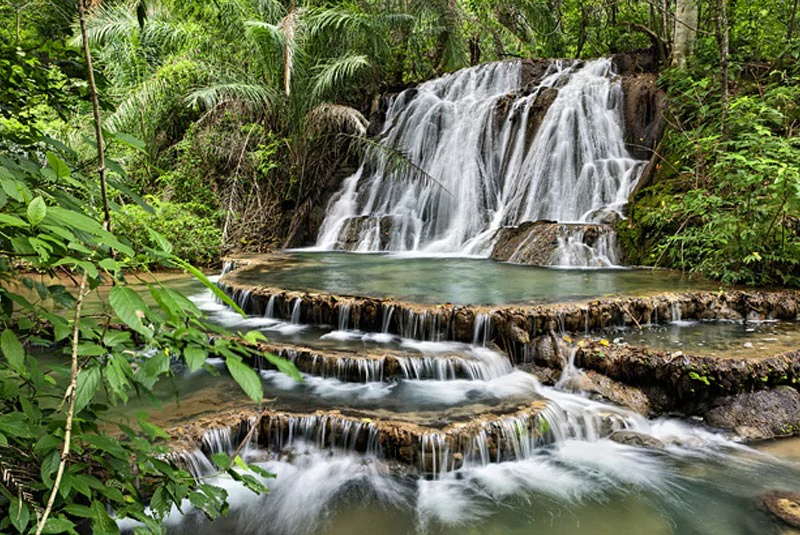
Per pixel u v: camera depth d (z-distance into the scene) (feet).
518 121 31.32
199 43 34.14
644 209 22.89
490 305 14.28
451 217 31.63
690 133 22.57
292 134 34.53
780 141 15.67
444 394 11.74
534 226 25.39
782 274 16.51
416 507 8.98
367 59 35.04
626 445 10.87
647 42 38.19
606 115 28.81
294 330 15.46
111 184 4.48
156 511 4.54
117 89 32.19
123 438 8.78
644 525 8.56
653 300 14.96
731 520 8.63
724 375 11.49
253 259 25.50
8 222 2.58
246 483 5.12
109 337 3.60
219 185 34.94
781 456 10.39
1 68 5.86
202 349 3.60
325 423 10.26
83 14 3.73
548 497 9.32
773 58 24.58
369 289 17.08
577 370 12.81
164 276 25.12
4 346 3.42
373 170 35.47
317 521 8.61
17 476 3.88
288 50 28.81
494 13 44.09
